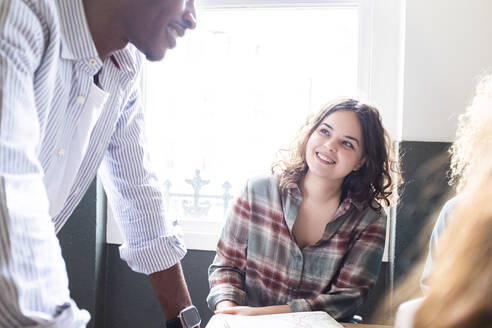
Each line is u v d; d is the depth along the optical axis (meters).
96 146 1.03
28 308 0.56
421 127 1.86
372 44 1.97
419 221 1.83
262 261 1.59
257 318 1.27
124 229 1.17
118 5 0.83
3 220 0.53
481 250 0.31
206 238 2.09
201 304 2.12
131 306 2.15
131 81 1.04
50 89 0.75
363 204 1.57
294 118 2.10
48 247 0.60
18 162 0.57
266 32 2.10
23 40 0.63
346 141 1.53
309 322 1.25
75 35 0.82
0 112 0.55
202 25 2.12
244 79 2.13
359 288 1.51
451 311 0.32
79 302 2.00
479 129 0.38
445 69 1.85
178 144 2.18
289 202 1.58
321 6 1.99
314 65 2.08
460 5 1.83
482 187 0.33
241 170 2.16
